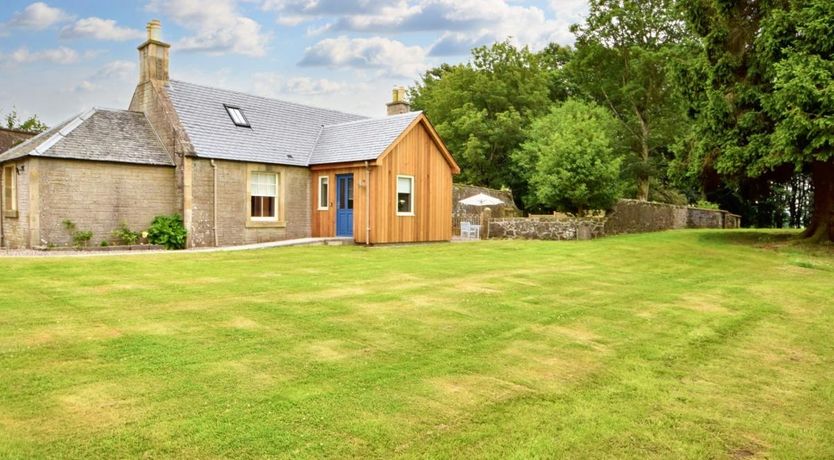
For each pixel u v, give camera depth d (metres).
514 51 43.91
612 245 18.08
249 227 19.58
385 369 5.54
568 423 4.43
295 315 7.57
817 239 18.27
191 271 11.39
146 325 6.84
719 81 19.16
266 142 20.64
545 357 6.12
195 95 20.22
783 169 19.86
